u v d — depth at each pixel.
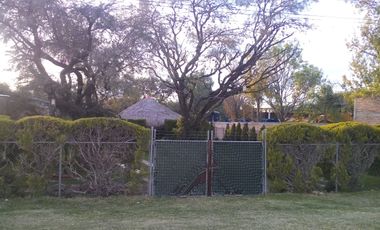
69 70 20.67
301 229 8.50
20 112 24.75
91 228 8.35
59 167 11.78
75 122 11.97
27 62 21.14
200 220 9.25
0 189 11.47
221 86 24.55
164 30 21.33
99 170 12.09
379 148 14.65
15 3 18.55
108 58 19.36
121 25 19.89
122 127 12.16
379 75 28.44
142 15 20.66
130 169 12.23
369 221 9.33
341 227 8.71
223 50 24.02
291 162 13.40
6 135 11.55
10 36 19.23
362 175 14.38
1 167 11.57
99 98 23.02
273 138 13.31
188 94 24.47
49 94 21.41
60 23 19.28
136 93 23.42
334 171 13.99
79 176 12.03
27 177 11.66
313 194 13.23
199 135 23.55
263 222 9.12
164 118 39.62
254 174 13.12
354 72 35.25
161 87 22.94
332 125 14.73
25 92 25.09
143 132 12.23
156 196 12.16
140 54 20.31
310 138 13.61
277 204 11.38
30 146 11.57
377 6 25.52
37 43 19.70
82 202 11.17
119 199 11.62
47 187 11.83
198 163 12.66
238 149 13.00
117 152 12.14
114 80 20.27
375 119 34.12
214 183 12.79
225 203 11.39
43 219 9.18
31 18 18.72
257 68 28.98
